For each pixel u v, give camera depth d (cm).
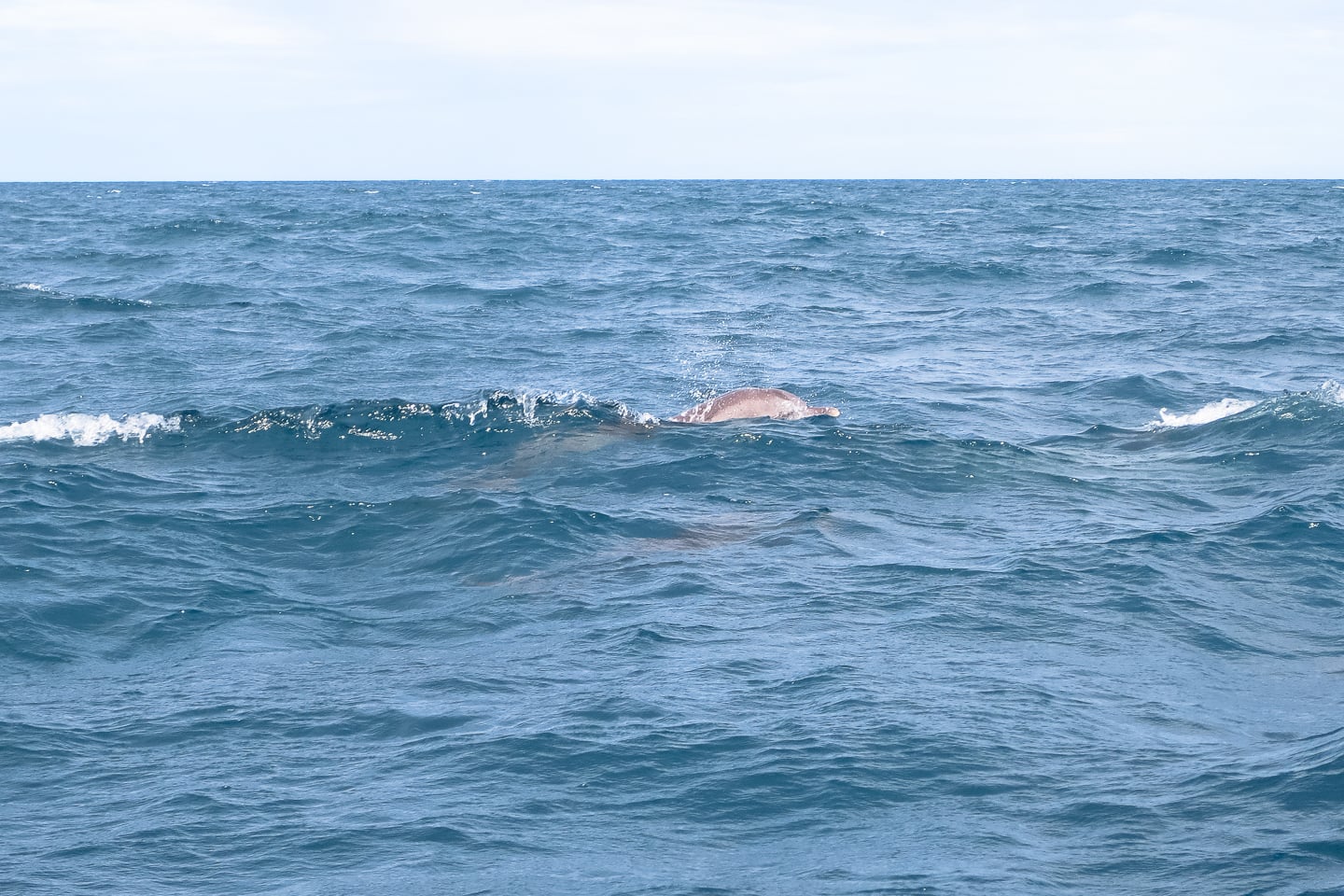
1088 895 845
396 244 8288
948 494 2117
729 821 973
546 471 2236
